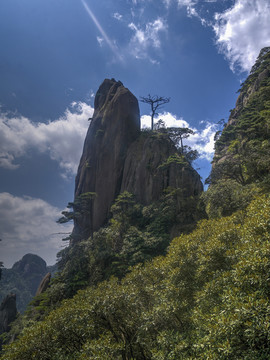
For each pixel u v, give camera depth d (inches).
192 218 1937.7
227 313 330.6
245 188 1438.2
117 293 597.6
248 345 301.0
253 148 1847.9
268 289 316.5
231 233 564.4
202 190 2272.4
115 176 2935.5
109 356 466.3
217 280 437.1
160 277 710.5
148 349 522.3
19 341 595.5
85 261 1857.8
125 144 3073.3
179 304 515.2
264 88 2503.7
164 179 2374.5
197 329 438.3
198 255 569.6
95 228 2770.7
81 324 571.8
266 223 442.3
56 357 554.3
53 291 1657.2
